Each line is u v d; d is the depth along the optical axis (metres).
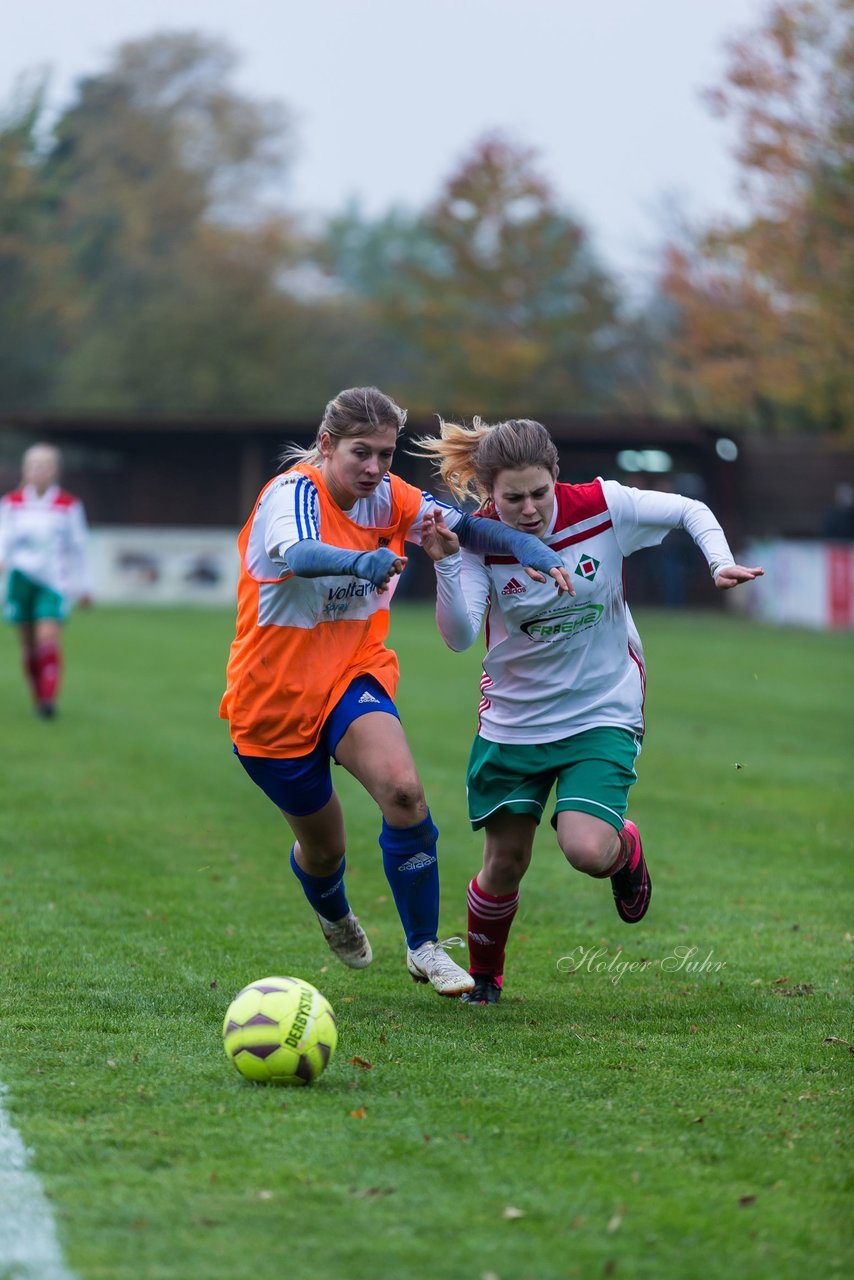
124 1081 13.30
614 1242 9.99
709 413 142.75
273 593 15.78
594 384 170.75
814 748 41.34
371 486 15.70
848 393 104.62
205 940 19.77
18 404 181.62
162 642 71.25
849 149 93.12
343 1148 11.65
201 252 190.50
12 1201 10.55
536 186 158.50
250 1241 9.96
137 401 175.88
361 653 16.50
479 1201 10.65
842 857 26.94
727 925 21.50
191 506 124.31
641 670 17.22
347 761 16.05
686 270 113.38
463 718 45.25
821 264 99.19
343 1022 15.73
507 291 160.00
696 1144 11.84
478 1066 13.99
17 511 43.59
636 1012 16.41
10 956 18.44
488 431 16.30
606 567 16.52
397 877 16.28
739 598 112.31
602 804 16.11
